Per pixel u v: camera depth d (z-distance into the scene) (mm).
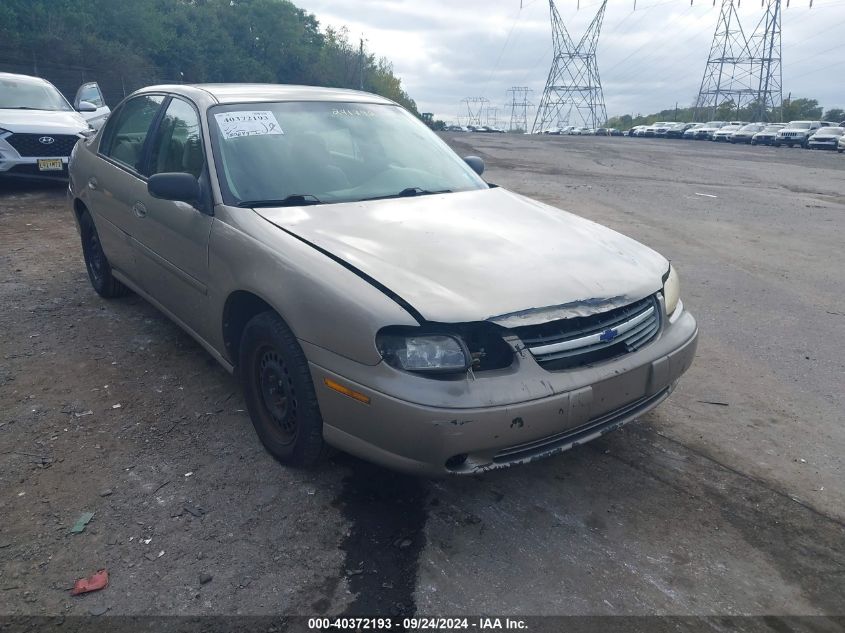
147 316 4965
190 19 53750
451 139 38906
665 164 22922
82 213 5289
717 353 4805
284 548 2633
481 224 3279
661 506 2992
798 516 2951
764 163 24562
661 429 3676
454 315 2492
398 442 2510
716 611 2408
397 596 2416
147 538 2662
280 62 65875
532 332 2604
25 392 3775
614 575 2561
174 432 3434
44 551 2576
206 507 2857
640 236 8938
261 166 3541
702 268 7266
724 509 2984
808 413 3916
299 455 2980
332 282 2672
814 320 5590
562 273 2844
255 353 3139
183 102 4027
